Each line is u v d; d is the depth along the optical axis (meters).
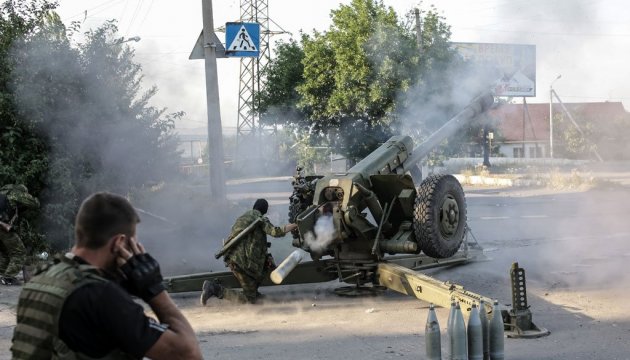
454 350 4.78
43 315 2.07
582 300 7.61
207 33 13.30
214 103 13.43
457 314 4.80
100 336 2.08
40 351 2.08
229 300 7.50
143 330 2.12
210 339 6.20
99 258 2.22
